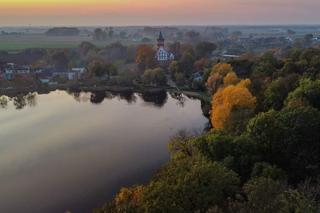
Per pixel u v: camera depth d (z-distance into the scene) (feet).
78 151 419.33
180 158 258.98
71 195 317.01
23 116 589.32
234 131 323.37
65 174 357.82
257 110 390.63
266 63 555.28
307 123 267.80
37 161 393.50
